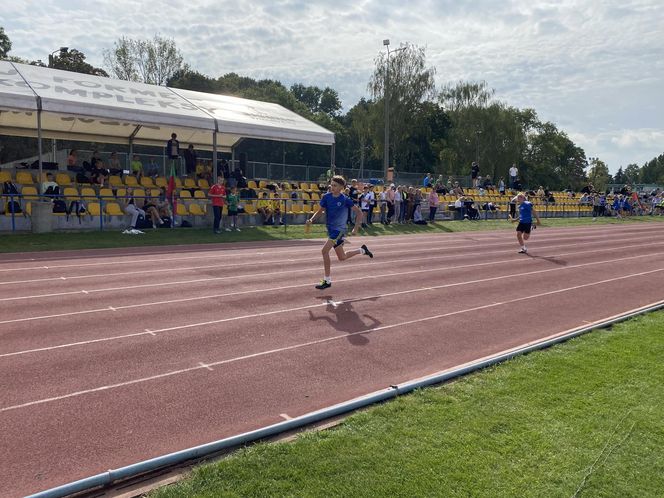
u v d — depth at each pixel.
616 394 5.54
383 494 3.67
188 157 25.62
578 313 9.69
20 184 20.27
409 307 9.59
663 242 24.36
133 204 19.77
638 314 9.44
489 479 3.89
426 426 4.71
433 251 18.03
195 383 5.80
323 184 30.80
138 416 4.98
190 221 21.97
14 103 17.22
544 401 5.32
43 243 15.88
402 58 57.44
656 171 163.00
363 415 4.90
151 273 12.02
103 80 22.86
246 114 24.62
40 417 4.91
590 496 3.72
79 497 3.68
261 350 6.94
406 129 60.12
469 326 8.52
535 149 98.81
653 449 4.41
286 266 13.54
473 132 67.31
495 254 17.81
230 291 10.38
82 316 8.26
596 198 44.03
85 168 22.69
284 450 4.24
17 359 6.34
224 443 4.34
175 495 3.63
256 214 23.88
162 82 53.50
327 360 6.65
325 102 112.88
